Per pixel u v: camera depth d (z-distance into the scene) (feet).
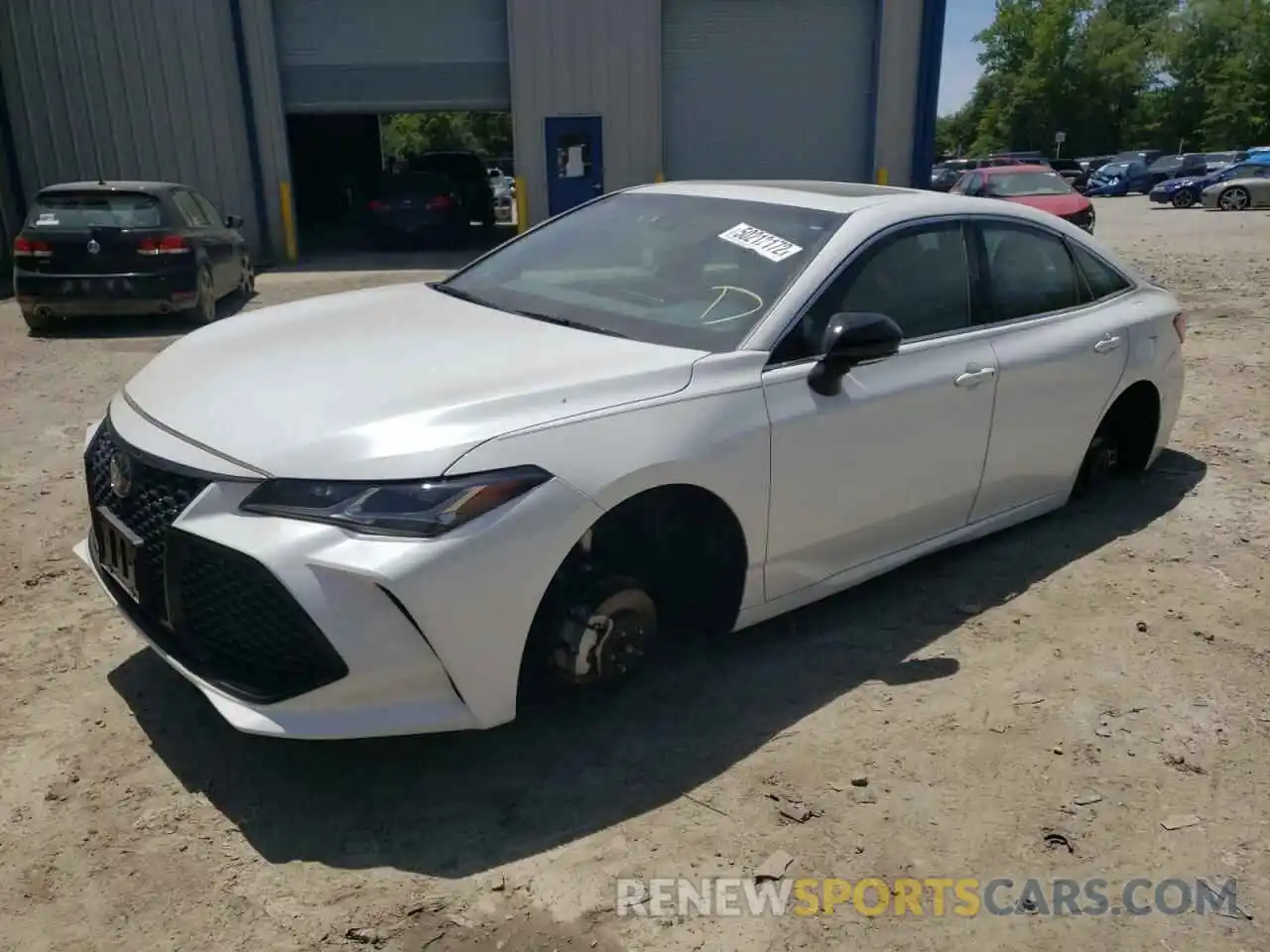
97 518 10.34
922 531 13.28
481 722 9.10
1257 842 9.37
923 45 64.90
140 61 59.47
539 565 9.00
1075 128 257.75
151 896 8.32
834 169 67.36
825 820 9.48
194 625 9.16
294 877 8.57
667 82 64.69
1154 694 11.64
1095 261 15.94
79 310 33.42
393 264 60.18
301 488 8.59
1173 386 17.20
